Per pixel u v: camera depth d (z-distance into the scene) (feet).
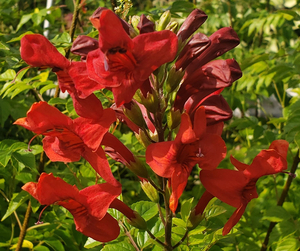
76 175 1.97
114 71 1.15
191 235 1.56
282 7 4.61
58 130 1.27
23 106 2.43
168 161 1.22
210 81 1.25
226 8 3.67
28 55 1.20
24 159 1.71
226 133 3.96
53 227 2.13
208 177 1.28
